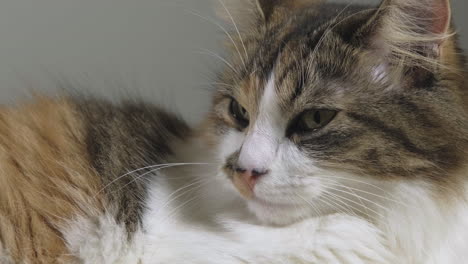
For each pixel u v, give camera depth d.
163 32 0.60
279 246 0.46
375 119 0.45
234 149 0.47
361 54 0.45
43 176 0.48
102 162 0.49
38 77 0.59
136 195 0.49
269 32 0.49
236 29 0.50
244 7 0.51
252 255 0.46
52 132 0.50
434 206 0.46
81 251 0.48
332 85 0.45
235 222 0.48
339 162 0.45
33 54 0.59
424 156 0.45
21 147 0.49
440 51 0.45
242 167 0.45
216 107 0.50
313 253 0.46
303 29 0.47
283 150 0.45
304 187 0.45
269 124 0.46
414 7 0.45
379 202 0.46
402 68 0.45
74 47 0.59
